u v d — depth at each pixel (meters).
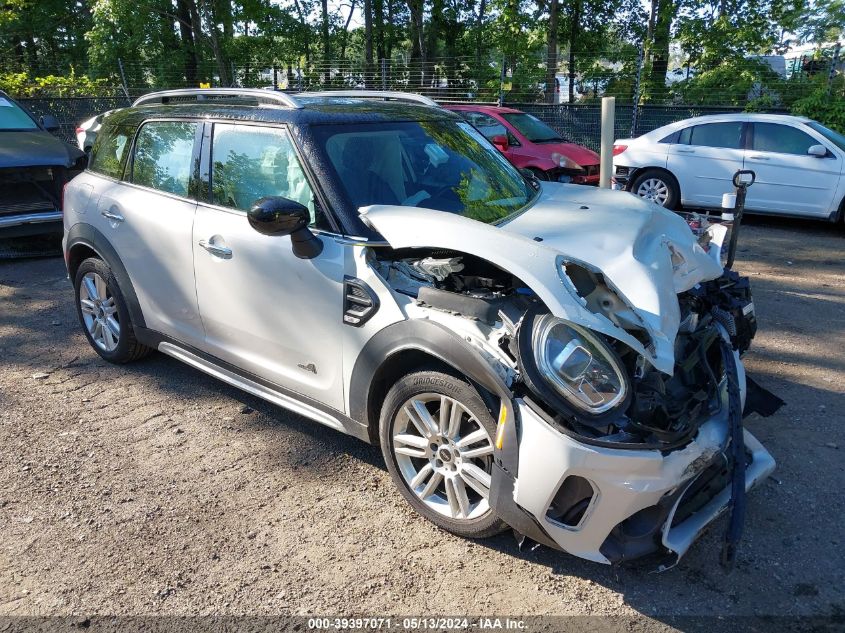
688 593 2.70
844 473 3.51
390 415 3.06
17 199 7.35
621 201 3.82
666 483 2.46
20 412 4.15
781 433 3.91
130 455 3.68
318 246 3.15
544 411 2.52
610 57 20.72
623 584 2.75
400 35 29.80
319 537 3.03
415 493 3.09
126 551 2.93
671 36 20.83
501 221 3.42
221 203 3.74
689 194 10.38
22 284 6.88
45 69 27.34
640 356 2.71
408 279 3.09
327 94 4.49
